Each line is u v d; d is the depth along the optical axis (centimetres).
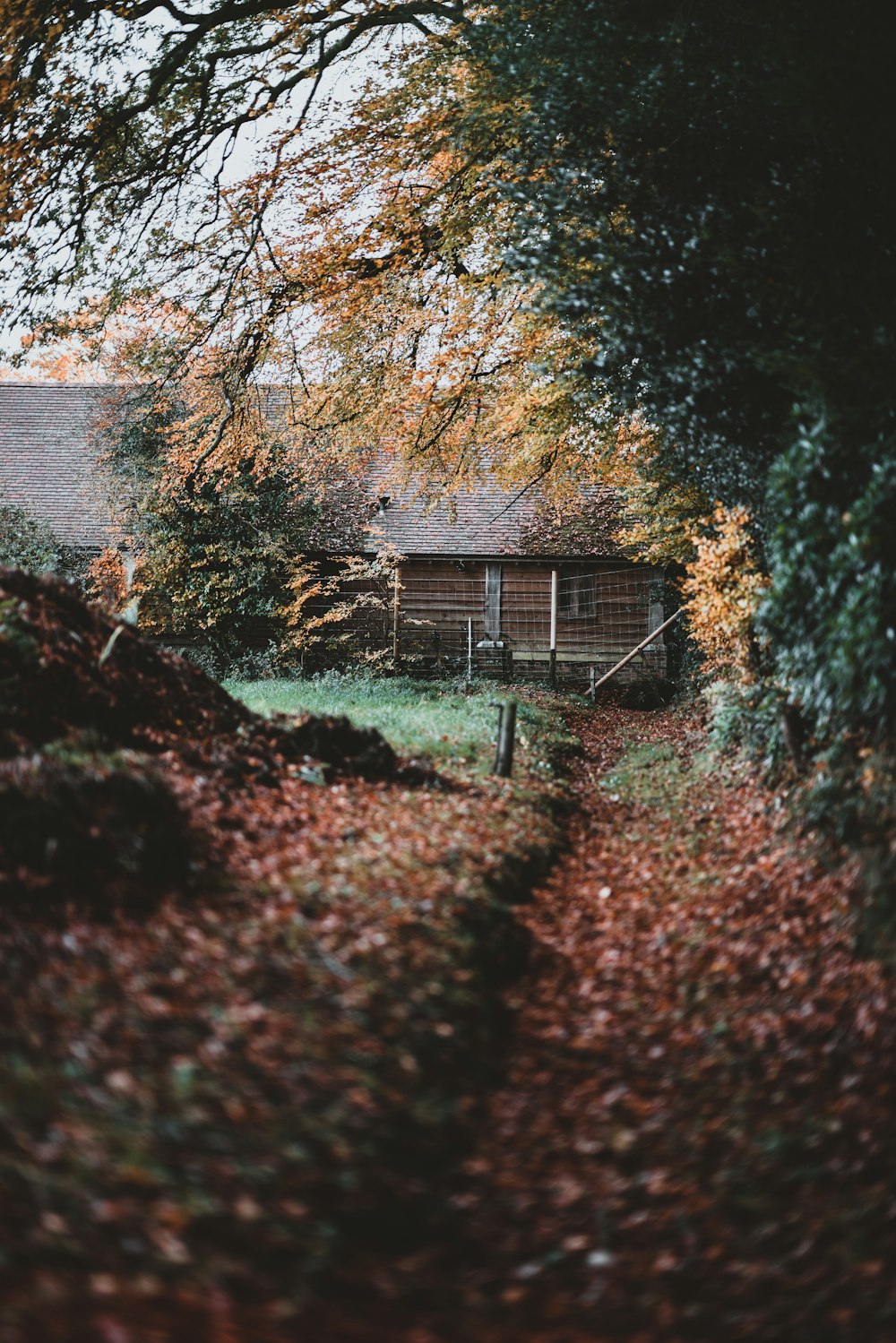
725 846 851
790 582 823
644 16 1023
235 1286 310
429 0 1423
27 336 1425
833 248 869
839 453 774
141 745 822
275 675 2308
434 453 1994
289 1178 363
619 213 1125
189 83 1422
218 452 1881
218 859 651
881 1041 511
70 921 527
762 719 998
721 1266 380
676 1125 467
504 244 1207
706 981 608
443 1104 444
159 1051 419
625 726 1934
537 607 2703
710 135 992
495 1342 326
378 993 502
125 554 2319
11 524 2347
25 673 769
